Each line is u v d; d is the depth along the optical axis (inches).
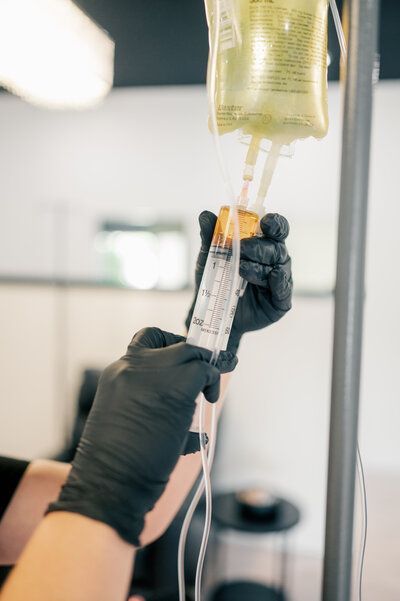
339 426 17.1
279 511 78.2
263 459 109.7
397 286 109.3
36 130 134.3
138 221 129.5
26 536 36.1
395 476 99.4
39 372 116.4
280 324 107.1
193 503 22.0
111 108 129.3
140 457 20.0
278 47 19.8
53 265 135.0
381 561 70.0
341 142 16.7
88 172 132.3
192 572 65.9
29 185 135.9
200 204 126.9
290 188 112.5
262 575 90.7
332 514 17.3
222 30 20.2
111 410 20.9
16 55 64.9
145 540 32.9
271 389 108.7
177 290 112.4
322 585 17.8
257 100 20.1
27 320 116.6
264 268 23.9
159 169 128.1
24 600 17.4
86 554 18.3
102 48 69.9
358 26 16.1
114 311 114.7
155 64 80.5
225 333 23.0
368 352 110.5
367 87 16.2
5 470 37.5
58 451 104.5
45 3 56.2
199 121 125.6
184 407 20.4
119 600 18.7
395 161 108.4
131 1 58.6
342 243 16.7
